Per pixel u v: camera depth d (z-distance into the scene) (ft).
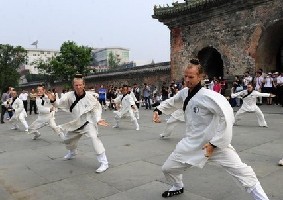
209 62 77.56
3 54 162.71
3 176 19.39
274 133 30.63
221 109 11.47
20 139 33.27
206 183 16.40
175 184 14.74
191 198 14.53
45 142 30.60
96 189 16.34
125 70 106.93
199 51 73.41
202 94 12.28
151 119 47.75
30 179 18.51
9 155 25.40
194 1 70.85
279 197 14.28
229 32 66.39
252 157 21.53
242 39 64.23
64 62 115.65
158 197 14.87
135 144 27.58
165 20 78.23
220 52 68.49
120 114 37.99
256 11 61.57
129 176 18.25
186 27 75.46
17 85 166.71
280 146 24.75
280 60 66.74
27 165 21.79
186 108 12.98
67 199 15.14
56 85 141.38
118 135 32.89
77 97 20.12
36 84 155.94
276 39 63.67
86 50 117.60
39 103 31.60
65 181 17.83
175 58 78.54
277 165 19.36
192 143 12.75
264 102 60.80
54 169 20.36
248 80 57.47
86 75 121.90
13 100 40.88
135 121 36.68
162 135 30.17
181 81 74.23
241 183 11.91
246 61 63.67
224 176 17.38
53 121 31.68
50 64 128.26
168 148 25.44
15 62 167.22
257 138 28.27
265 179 16.80
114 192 15.81
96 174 18.88
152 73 95.40
